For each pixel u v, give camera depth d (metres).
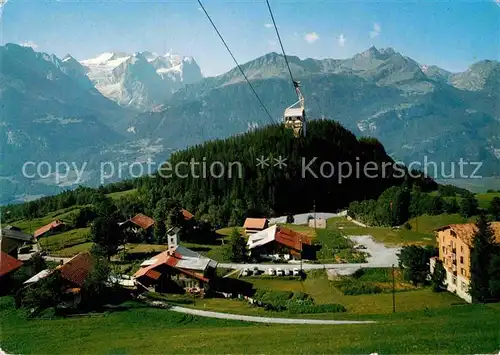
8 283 70.62
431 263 82.56
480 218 70.06
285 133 198.62
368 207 144.50
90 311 62.28
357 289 78.69
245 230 127.69
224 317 61.53
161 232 113.56
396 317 58.25
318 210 176.50
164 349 43.44
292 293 78.69
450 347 36.50
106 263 70.44
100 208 139.88
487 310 57.03
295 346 41.31
